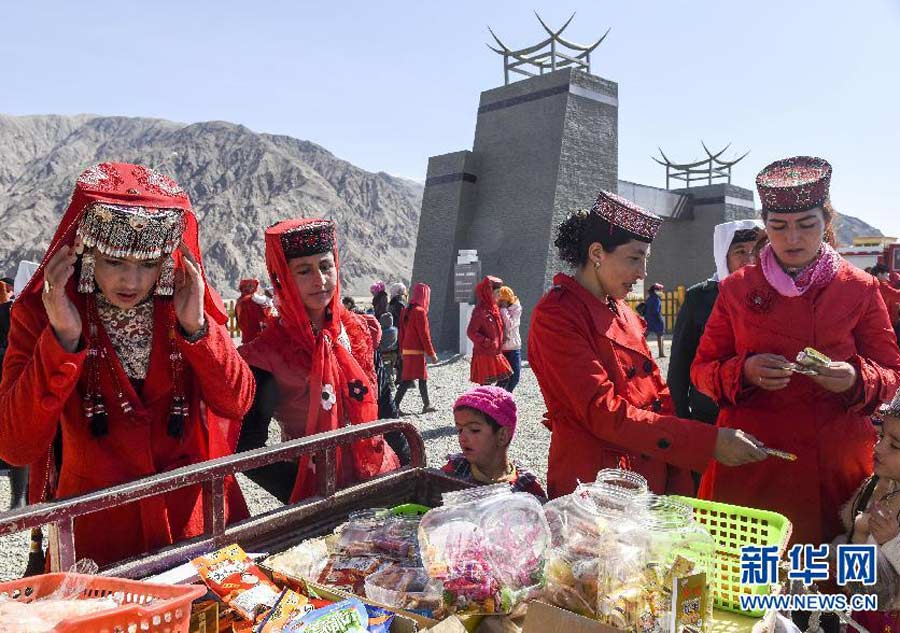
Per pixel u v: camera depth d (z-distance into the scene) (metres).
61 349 1.58
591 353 2.14
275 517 1.68
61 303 1.60
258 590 1.41
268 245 2.42
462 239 17.17
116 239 1.59
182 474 1.49
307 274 2.41
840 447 2.28
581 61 17.09
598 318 2.22
